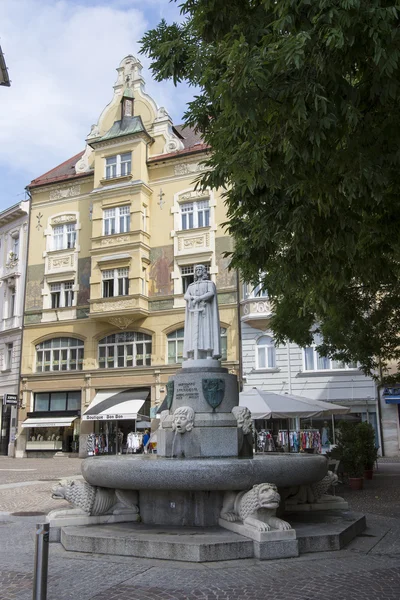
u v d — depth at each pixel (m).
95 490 7.71
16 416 32.84
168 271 30.77
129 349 31.08
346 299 12.56
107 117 34.31
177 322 29.94
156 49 8.25
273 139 5.89
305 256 7.15
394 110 5.70
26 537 7.88
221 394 8.63
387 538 7.41
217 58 6.68
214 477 6.80
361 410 25.95
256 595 5.06
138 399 29.55
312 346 27.30
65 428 31.67
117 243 31.20
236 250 8.94
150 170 32.28
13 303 35.75
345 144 6.32
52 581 5.55
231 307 29.02
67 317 32.62
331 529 7.07
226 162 6.70
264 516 6.67
